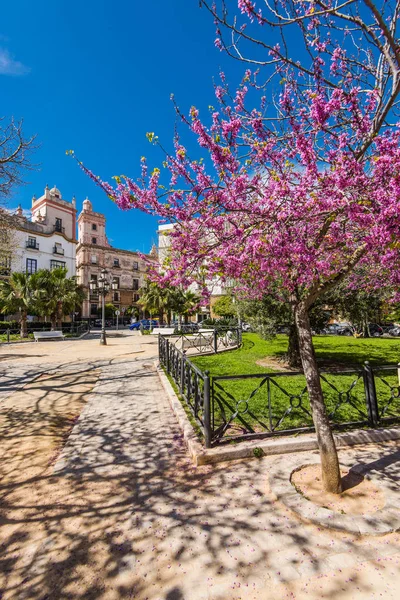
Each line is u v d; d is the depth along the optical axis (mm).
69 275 36188
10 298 20656
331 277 2980
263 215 2637
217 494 2826
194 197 2932
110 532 2381
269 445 3557
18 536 2365
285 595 1791
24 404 5773
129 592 1854
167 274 3305
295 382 6707
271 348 13391
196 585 1882
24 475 3266
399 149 2193
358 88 2447
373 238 2391
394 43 2270
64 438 4246
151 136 2760
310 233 3020
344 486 2846
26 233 31656
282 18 2338
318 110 2439
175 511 2605
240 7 2287
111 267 45969
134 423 4727
